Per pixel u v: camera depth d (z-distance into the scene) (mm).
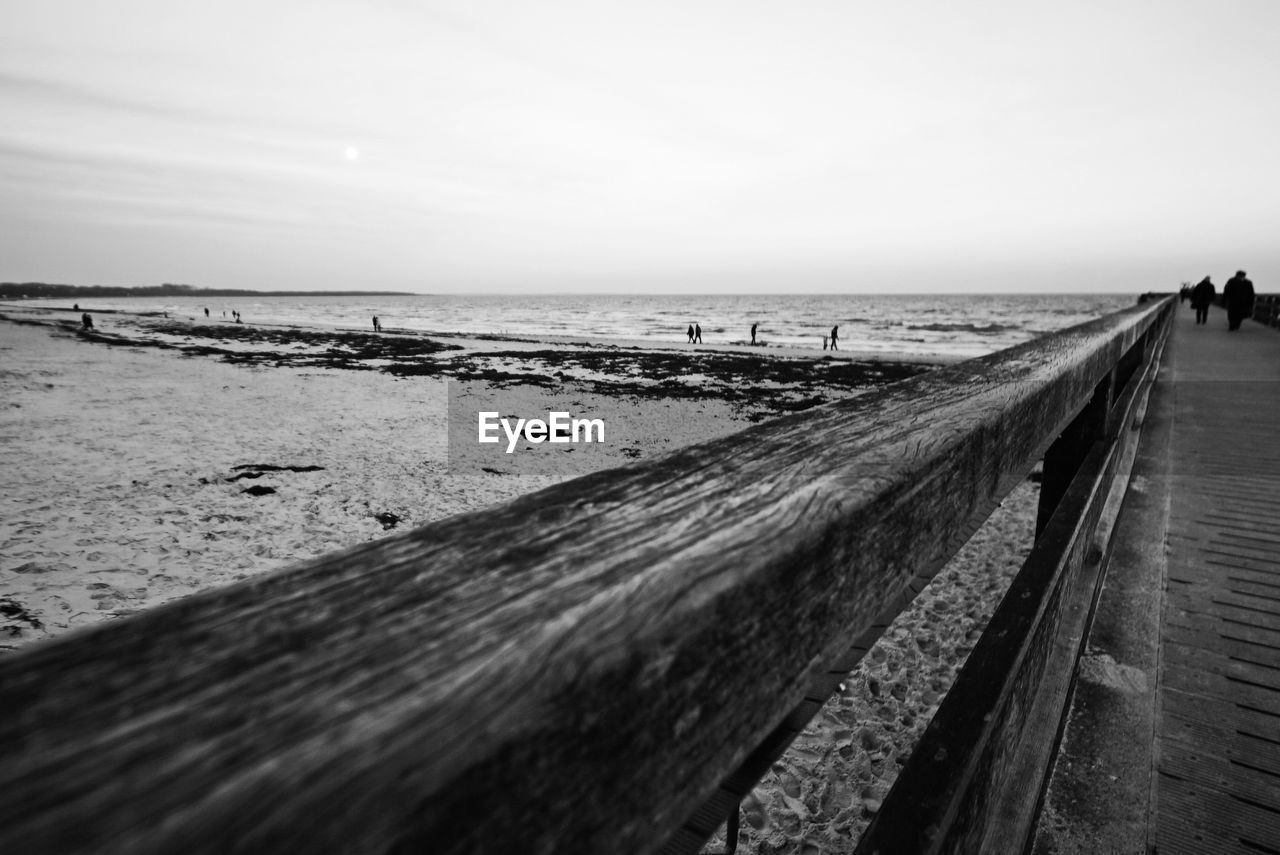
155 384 22656
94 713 232
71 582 6945
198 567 7430
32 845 166
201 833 187
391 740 237
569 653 307
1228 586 2496
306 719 239
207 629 302
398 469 11969
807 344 46344
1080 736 1652
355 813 220
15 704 234
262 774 208
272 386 22703
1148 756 1586
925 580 1153
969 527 855
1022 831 962
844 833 2773
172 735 222
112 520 8820
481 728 262
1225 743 1660
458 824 251
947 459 721
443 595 348
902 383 1104
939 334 55812
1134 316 3896
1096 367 1844
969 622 4473
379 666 279
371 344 42781
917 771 668
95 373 25484
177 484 10555
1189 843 1375
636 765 344
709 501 514
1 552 7637
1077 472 1947
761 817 2865
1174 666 1991
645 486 545
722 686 406
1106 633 2125
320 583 357
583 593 354
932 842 583
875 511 573
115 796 188
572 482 557
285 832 203
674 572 386
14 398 18828
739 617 412
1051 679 1383
